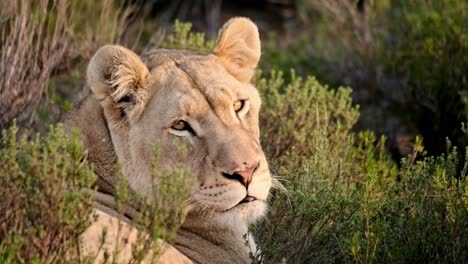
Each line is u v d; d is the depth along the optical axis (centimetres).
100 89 1061
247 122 1092
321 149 1262
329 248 1084
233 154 1028
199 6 2519
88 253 868
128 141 1054
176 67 1077
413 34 1773
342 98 1438
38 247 850
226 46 1120
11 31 1454
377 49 1848
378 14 1950
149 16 2314
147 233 926
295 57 1941
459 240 1028
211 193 1030
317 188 1155
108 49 1055
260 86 1482
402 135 1702
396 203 1109
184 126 1044
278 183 1122
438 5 1784
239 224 1088
